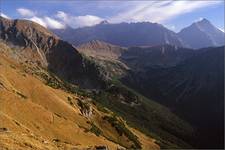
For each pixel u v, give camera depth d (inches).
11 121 3959.2
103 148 3196.4
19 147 2219.5
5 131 2630.4
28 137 2741.1
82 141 5930.1
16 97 5502.0
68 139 5551.2
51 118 5885.8
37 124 5226.4
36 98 7682.1
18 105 5295.3
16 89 7411.4
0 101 5039.4
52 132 5433.1
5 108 4928.6
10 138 2390.5
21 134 2790.4
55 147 2770.7
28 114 5329.7
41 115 5615.2
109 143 6732.3
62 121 6058.1
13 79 7834.6
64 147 2947.8
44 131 5241.1
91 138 6309.1
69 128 6023.6
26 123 5000.0
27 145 2402.8
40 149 2434.8
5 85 6697.8
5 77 7431.1
